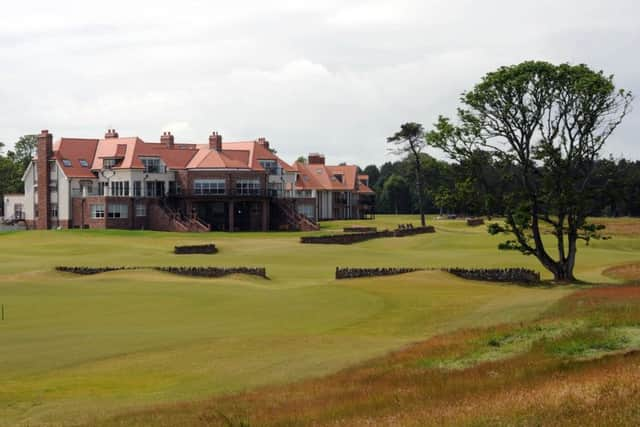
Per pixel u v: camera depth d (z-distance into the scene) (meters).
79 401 23.19
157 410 21.44
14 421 21.14
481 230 125.19
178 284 53.00
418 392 20.67
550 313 34.91
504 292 48.62
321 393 22.05
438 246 94.62
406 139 128.12
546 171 59.41
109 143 125.25
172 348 30.77
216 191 121.81
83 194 120.69
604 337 25.89
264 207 120.50
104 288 50.56
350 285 51.66
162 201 118.50
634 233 108.31
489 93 58.16
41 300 45.25
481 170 60.94
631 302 35.69
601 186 59.97
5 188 168.12
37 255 79.44
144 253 81.31
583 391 17.25
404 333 34.72
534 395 17.64
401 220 163.75
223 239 97.94
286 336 33.47
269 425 18.58
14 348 30.86
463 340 28.91
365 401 20.20
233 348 30.66
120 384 25.42
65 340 32.56
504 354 25.75
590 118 57.22
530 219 60.38
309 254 81.75
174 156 124.31
